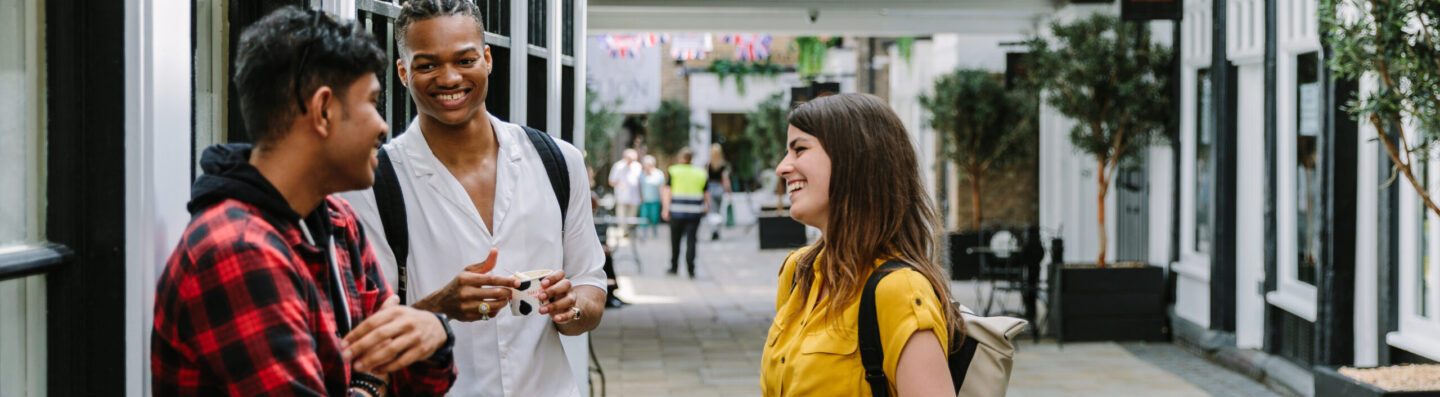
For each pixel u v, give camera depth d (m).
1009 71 13.31
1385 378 6.07
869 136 2.62
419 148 3.02
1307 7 8.42
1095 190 13.16
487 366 3.01
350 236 2.15
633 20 13.43
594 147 27.09
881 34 13.77
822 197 2.63
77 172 2.37
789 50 21.34
